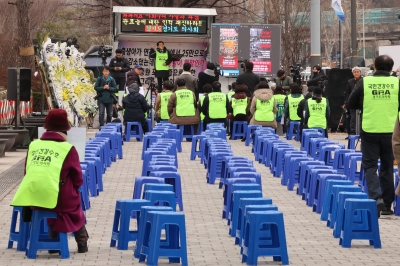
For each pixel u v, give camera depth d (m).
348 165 17.27
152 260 9.90
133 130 27.89
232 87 32.25
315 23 35.81
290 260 10.41
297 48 64.75
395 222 13.38
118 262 10.16
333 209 12.73
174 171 14.33
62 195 10.25
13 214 11.08
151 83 31.59
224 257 10.58
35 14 81.56
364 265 10.12
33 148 10.30
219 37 36.31
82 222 10.55
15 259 10.31
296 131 28.64
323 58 100.25
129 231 11.05
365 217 11.59
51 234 10.45
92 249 11.01
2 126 27.08
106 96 29.27
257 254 10.07
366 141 13.75
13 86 25.95
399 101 13.71
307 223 13.30
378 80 13.75
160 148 18.02
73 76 26.31
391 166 13.88
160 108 29.14
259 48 37.06
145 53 35.75
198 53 36.31
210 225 12.95
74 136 12.28
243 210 11.08
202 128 28.12
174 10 35.69
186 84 30.41
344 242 11.31
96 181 16.12
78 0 73.62
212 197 16.02
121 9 35.28
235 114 28.30
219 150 18.11
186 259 9.99
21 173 19.38
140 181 12.97
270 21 58.59
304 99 26.33
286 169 17.77
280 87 31.06
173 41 36.00
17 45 41.19
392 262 10.31
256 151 22.56
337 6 45.06
